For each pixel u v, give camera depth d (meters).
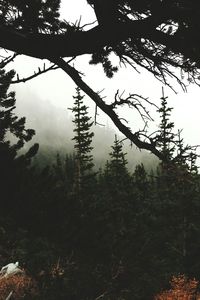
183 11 2.67
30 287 10.70
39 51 2.95
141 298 11.90
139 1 2.76
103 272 11.40
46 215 12.24
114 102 3.09
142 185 24.36
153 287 13.30
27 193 11.55
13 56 3.15
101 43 2.91
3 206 11.34
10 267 11.33
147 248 15.00
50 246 12.27
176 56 3.04
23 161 11.48
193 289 18.33
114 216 16.08
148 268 14.02
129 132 3.11
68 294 10.38
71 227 12.44
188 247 21.50
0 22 3.05
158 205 21.36
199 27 2.74
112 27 2.82
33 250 12.24
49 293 10.34
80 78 3.11
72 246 12.40
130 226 18.38
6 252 12.16
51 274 11.02
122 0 2.82
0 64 3.13
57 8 3.23
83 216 13.09
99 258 12.41
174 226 21.23
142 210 21.69
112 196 27.48
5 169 10.80
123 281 11.52
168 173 3.08
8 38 2.89
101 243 12.70
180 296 15.83
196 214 21.28
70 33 2.90
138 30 2.81
